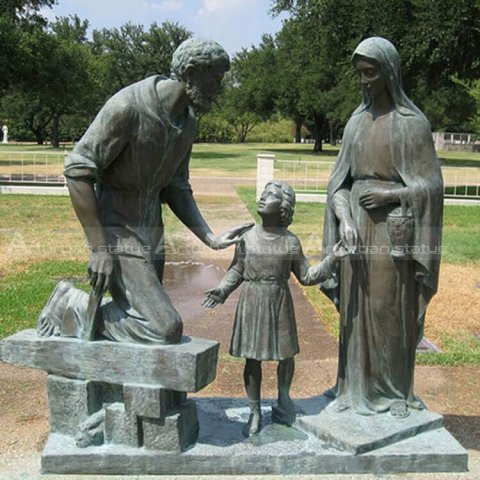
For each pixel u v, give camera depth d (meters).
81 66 28.73
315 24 19.66
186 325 6.04
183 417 3.07
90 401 3.14
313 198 16.00
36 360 3.16
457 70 18.34
